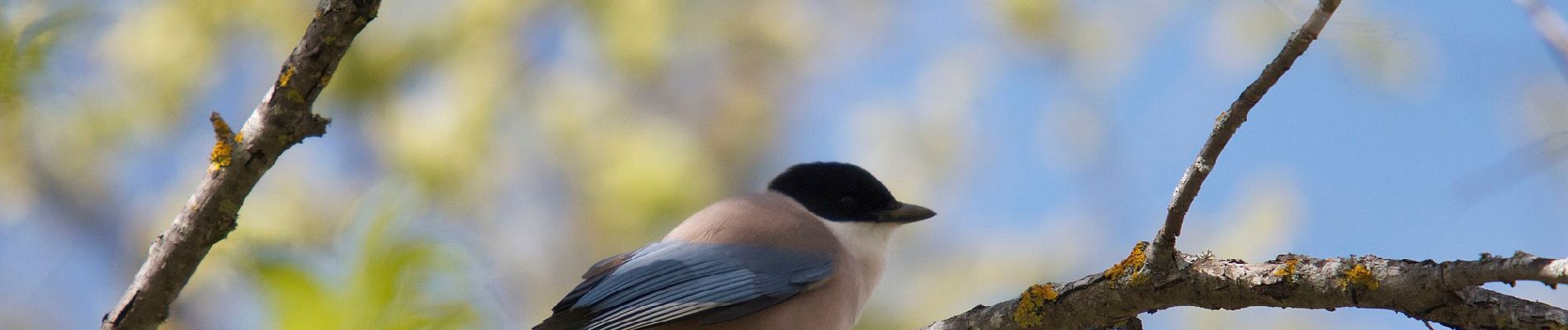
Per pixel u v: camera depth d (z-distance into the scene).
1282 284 5.80
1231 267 5.99
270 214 11.95
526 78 13.39
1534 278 4.87
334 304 3.72
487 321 3.85
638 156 13.23
